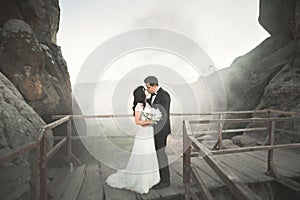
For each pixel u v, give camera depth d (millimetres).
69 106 5512
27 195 2945
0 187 2660
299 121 6297
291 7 8742
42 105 4859
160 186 3465
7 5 5270
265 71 8789
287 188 3818
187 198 3248
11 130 3510
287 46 9023
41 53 4699
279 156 5523
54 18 6863
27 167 3297
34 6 5594
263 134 7086
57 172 4258
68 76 5945
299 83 7098
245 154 5652
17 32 4414
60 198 3205
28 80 4566
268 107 7488
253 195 1380
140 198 3215
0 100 3723
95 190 3492
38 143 2525
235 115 8695
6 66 4387
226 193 3727
